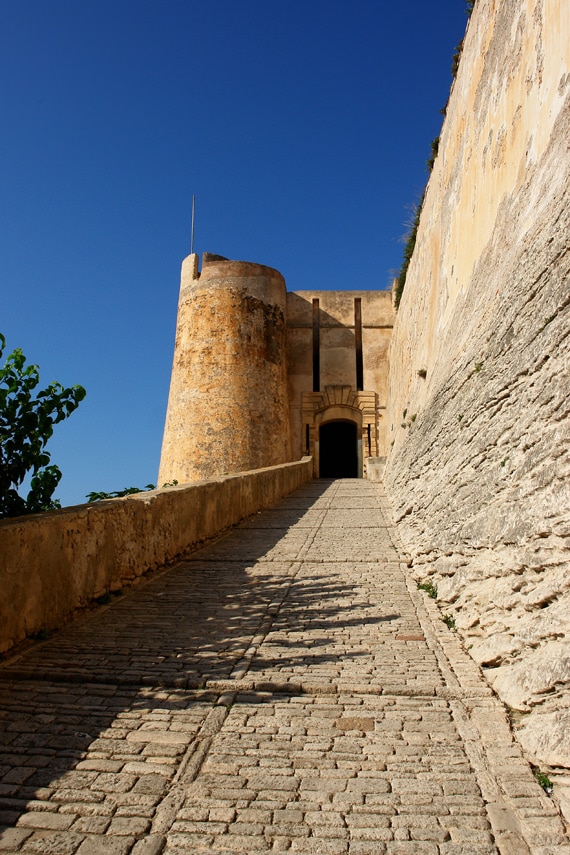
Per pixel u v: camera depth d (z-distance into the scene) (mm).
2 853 3062
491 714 4414
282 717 4465
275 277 28469
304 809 3406
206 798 3508
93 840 3158
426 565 8461
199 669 5285
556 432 4953
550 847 3043
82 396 7027
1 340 6801
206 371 26562
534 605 4801
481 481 6773
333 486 21703
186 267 28891
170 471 26641
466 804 3432
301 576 8680
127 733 4227
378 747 4035
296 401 29438
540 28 7227
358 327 30312
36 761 3865
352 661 5461
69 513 6797
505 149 8508
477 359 8422
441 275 13070
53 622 6352
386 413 28609
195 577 8711
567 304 5301
